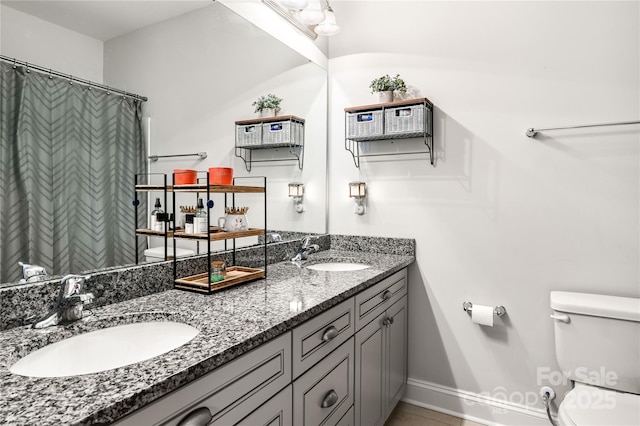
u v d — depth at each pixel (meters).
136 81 1.31
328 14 2.01
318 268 2.12
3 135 0.95
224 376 0.84
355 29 2.36
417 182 2.18
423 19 2.15
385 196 2.27
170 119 1.46
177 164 1.48
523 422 1.92
